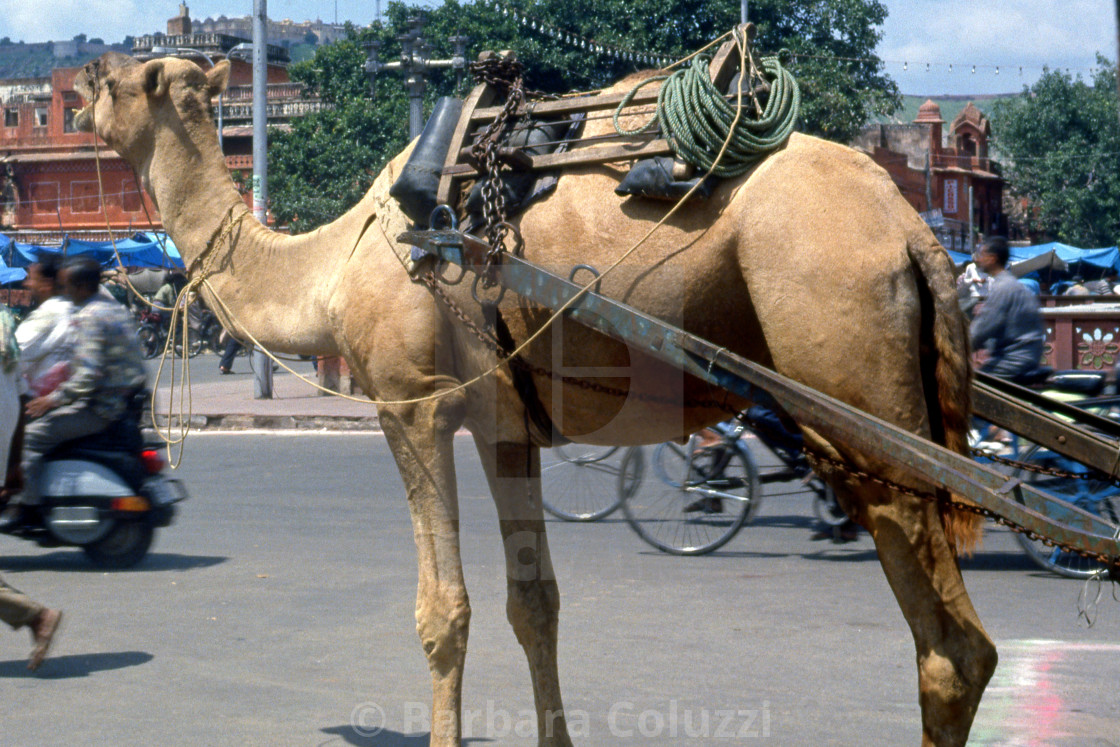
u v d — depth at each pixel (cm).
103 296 786
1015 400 374
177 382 2227
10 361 630
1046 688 514
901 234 332
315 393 1948
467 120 379
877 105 3266
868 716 476
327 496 1052
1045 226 5719
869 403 325
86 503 761
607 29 3158
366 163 3322
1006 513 301
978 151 6006
